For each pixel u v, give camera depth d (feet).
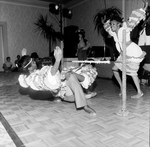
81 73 7.96
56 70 6.43
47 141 4.77
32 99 9.29
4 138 5.00
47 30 27.25
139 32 13.73
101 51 18.52
